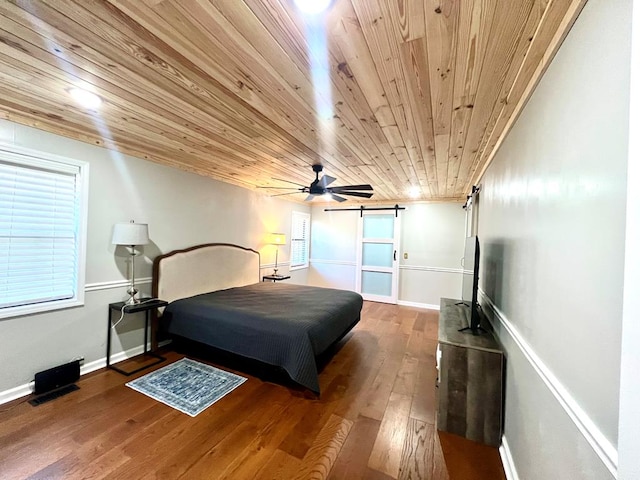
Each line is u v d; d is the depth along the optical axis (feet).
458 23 3.61
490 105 5.79
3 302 7.38
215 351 10.07
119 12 3.61
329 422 6.91
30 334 7.68
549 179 4.09
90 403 7.31
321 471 5.41
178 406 7.33
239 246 15.24
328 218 22.33
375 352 11.41
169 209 11.57
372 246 20.94
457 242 18.45
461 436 6.52
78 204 8.71
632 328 1.86
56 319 8.19
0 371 7.16
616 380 2.41
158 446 5.90
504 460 5.73
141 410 7.09
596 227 2.80
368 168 11.29
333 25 3.70
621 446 1.94
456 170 11.25
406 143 8.29
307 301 11.51
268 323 8.77
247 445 6.04
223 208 14.39
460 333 7.50
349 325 11.75
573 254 3.29
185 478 5.16
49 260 8.21
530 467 4.42
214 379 8.80
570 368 3.27
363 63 4.53
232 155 10.05
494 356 6.40
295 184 14.64
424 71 4.72
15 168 7.50
